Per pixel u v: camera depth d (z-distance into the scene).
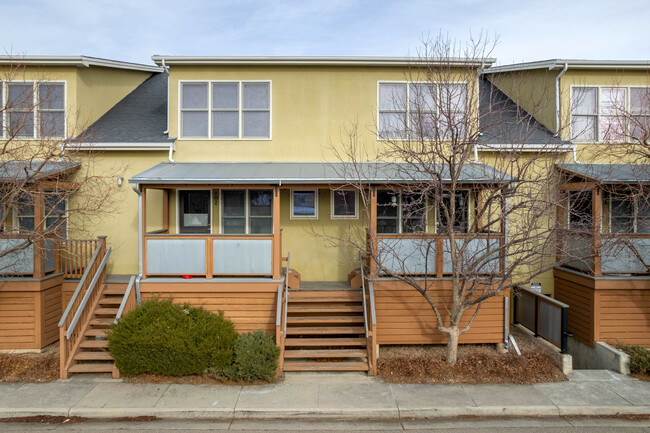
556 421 6.62
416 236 9.16
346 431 6.28
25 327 9.14
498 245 8.96
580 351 10.17
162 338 7.71
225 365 7.88
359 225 11.25
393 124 11.03
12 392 7.34
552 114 11.59
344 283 10.77
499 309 9.31
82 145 10.19
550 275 11.36
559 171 10.17
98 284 9.57
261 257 9.14
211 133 11.09
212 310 9.20
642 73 11.55
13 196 8.20
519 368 8.29
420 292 8.35
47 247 9.73
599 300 9.64
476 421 6.61
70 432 6.23
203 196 11.25
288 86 11.12
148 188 9.92
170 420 6.65
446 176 8.81
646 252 9.52
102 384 7.71
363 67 11.09
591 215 9.69
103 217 10.98
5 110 9.41
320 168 10.20
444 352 9.20
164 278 9.23
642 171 9.70
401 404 6.93
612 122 11.00
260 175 9.33
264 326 9.22
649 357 8.20
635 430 6.33
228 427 6.41
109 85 12.59
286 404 6.94
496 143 10.15
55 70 11.12
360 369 8.19
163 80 14.33
